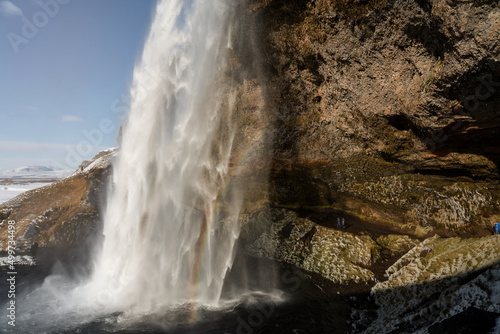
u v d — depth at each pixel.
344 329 7.61
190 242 15.15
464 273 7.75
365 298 9.00
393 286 8.98
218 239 14.98
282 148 15.44
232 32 13.59
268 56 13.39
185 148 17.36
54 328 7.95
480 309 5.59
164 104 17.39
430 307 6.64
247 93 15.55
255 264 12.45
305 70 12.95
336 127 13.33
